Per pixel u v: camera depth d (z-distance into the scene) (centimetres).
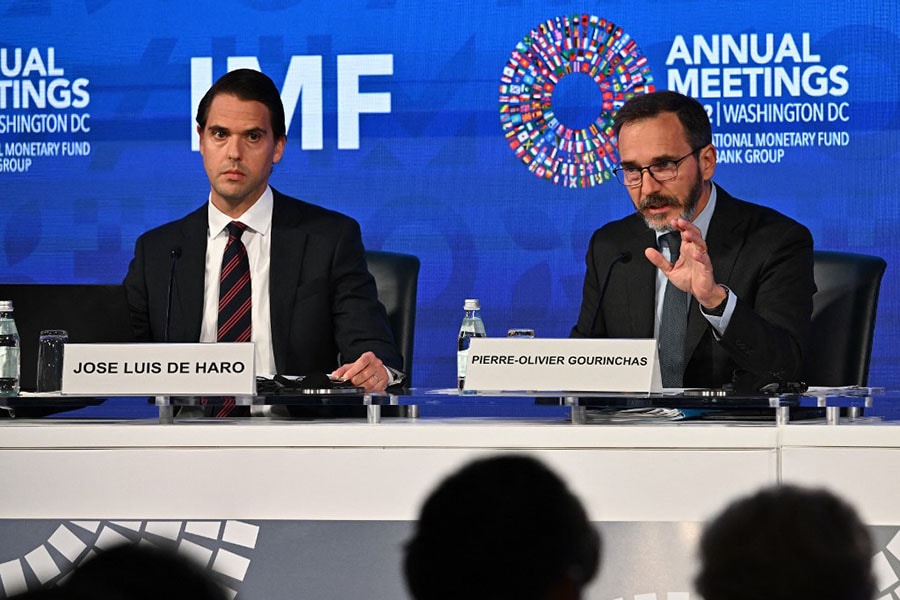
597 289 977
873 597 372
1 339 718
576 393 618
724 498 573
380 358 916
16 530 599
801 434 572
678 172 912
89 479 597
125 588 342
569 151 1320
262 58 1339
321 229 968
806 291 912
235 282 938
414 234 1336
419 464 585
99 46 1349
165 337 898
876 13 1273
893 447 565
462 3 1327
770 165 1288
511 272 1330
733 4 1290
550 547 394
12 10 1354
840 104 1280
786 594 368
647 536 576
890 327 1281
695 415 667
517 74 1323
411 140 1334
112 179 1351
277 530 589
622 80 1309
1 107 1359
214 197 961
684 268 760
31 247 1359
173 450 594
